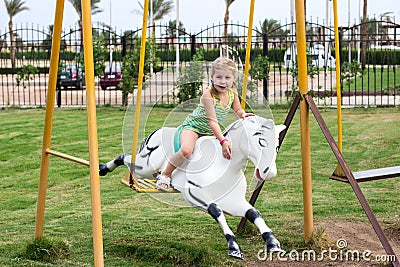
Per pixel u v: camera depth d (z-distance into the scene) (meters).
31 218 7.09
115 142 12.51
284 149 11.54
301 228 6.29
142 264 5.30
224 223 4.62
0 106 19.14
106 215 7.10
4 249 5.74
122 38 18.88
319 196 7.91
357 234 6.13
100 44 18.69
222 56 4.97
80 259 5.42
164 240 5.93
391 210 7.08
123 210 7.38
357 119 15.41
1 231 6.48
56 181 9.12
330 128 13.95
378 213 6.96
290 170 9.62
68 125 14.94
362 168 9.74
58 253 5.50
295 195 8.01
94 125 4.15
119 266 5.23
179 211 7.33
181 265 5.30
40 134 13.55
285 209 7.24
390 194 7.94
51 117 5.54
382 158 10.48
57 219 7.00
